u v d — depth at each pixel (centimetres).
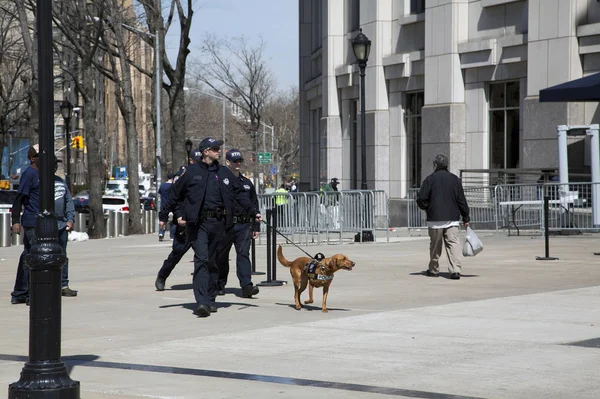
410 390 733
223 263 1362
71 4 3878
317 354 895
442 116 3194
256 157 7431
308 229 2559
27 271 1330
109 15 4038
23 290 1341
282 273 1703
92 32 4228
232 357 887
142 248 2664
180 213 1191
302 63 5131
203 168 1179
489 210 2688
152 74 4594
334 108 4053
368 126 3672
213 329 1063
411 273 1634
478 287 1413
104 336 1028
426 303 1245
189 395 723
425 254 2064
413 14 3484
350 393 723
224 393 729
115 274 1745
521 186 2595
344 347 930
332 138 4044
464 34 3166
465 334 995
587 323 1058
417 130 3484
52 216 691
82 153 9531
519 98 2981
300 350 918
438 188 1535
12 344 996
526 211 2575
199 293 1168
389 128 3622
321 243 2572
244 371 818
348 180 3984
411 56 3419
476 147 3131
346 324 1077
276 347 937
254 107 7344
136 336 1025
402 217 3472
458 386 746
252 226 1360
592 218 2388
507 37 2970
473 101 3142
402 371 809
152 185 9031
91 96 3875
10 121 7075
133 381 779
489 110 3100
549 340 952
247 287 1332
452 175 1547
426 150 3269
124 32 5816
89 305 1288
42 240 685
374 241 2581
